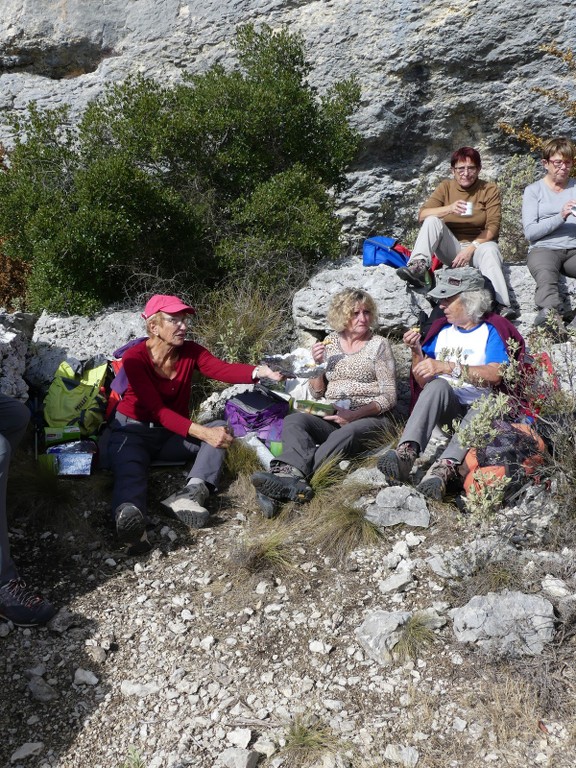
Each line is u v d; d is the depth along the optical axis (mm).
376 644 3541
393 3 7352
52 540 4426
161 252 6566
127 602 4000
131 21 8062
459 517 4000
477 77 7465
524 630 3453
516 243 7246
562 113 7414
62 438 4957
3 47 8250
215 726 3346
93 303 6340
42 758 3311
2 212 6375
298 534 4312
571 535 3949
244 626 3801
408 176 7895
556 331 5254
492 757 3068
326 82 7676
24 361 5461
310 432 4785
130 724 3406
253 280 6516
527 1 7055
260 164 6875
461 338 4742
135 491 4445
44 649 3748
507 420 4434
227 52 7840
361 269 6277
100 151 6660
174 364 4832
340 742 3199
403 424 5074
